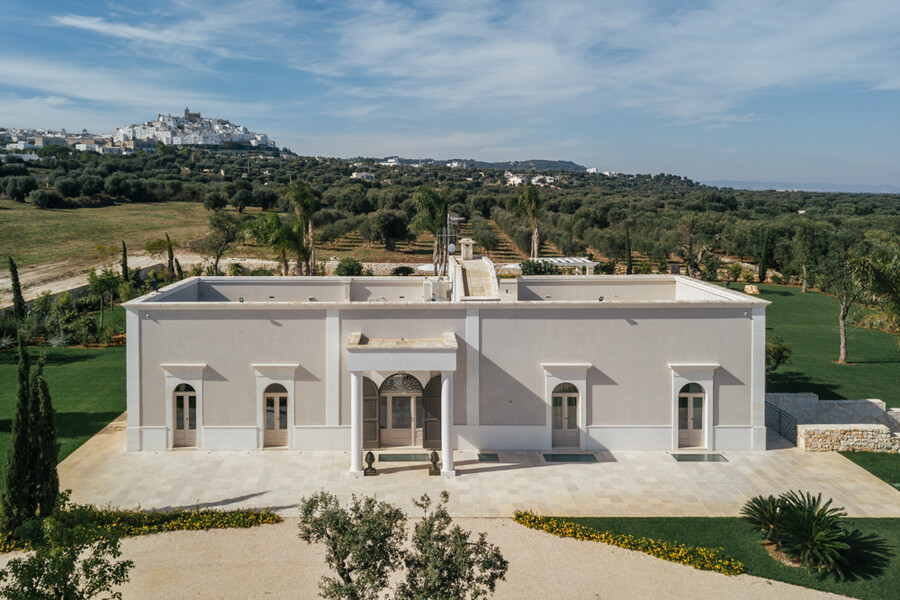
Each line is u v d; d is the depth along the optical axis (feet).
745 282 226.17
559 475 74.33
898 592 51.47
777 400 94.22
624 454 80.48
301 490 69.72
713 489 70.49
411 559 39.29
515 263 252.42
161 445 80.59
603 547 58.34
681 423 82.23
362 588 37.27
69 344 135.95
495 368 81.05
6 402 96.43
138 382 79.92
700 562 55.11
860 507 65.92
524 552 57.21
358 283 101.35
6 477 56.90
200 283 99.81
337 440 81.20
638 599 50.24
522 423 81.71
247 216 322.75
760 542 58.90
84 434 85.66
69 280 213.66
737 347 80.74
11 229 289.33
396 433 83.05
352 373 73.77
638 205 376.89
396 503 66.74
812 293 205.36
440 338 80.12
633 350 80.69
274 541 58.59
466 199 406.21
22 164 420.36
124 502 66.28
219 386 80.33
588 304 79.82
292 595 49.75
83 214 335.06
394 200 344.08
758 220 311.06
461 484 71.77
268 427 81.97
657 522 62.85
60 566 38.93
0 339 129.49
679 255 251.19
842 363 126.72
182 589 50.62
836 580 53.06
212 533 60.03
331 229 288.30
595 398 81.35
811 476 73.72
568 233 283.59
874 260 85.97
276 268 225.97
